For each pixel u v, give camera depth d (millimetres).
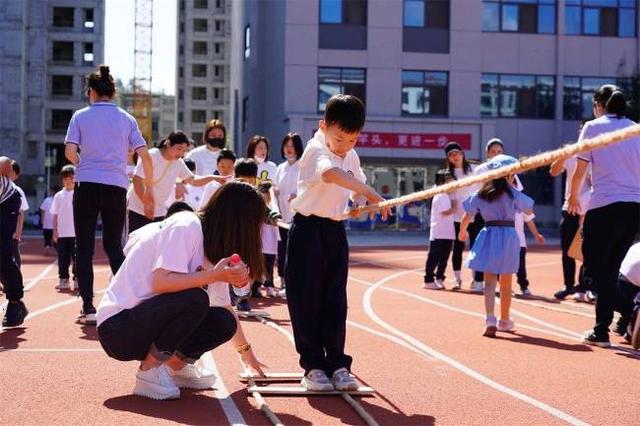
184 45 113375
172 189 10219
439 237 13070
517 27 38438
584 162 7918
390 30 37344
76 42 69562
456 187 4727
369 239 33031
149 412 5055
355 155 5953
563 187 39312
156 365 5355
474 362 6879
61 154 69375
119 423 4793
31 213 49250
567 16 38719
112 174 8367
